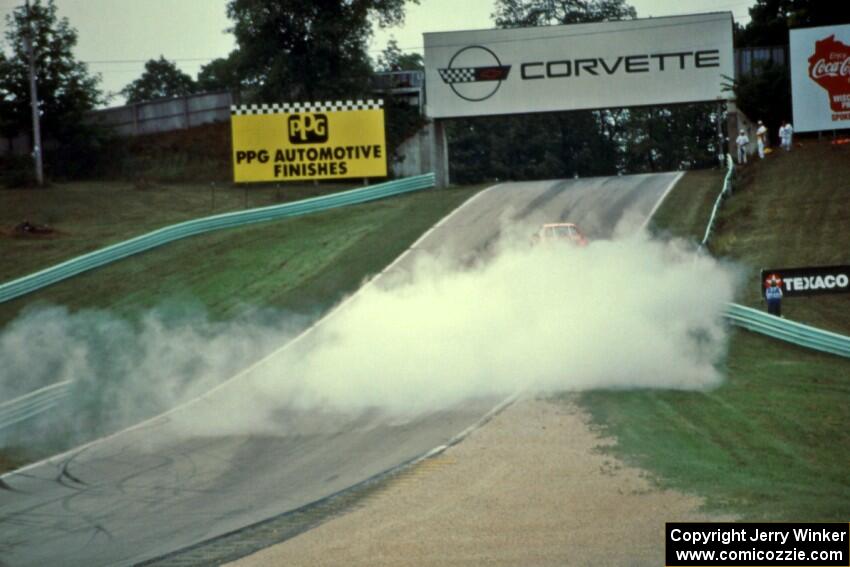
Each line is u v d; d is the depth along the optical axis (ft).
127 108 419.13
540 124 610.65
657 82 354.54
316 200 325.62
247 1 387.75
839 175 297.53
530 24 638.53
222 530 90.79
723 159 361.71
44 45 392.06
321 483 105.81
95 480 116.98
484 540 79.30
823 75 338.95
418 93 383.65
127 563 82.48
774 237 250.37
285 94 391.86
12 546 91.61
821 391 144.56
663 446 109.29
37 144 363.35
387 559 75.61
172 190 369.71
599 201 306.96
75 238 284.61
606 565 72.13
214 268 249.34
